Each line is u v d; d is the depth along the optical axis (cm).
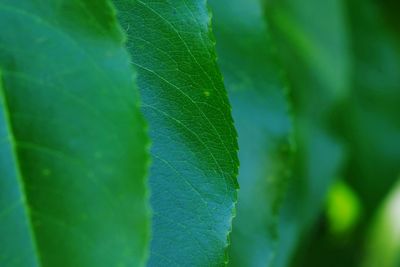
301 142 56
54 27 29
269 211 46
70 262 28
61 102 29
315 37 58
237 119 46
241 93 46
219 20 45
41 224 28
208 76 35
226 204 35
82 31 30
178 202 35
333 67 58
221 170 35
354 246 71
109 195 29
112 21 30
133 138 29
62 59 29
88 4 30
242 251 46
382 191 68
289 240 55
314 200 56
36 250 28
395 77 69
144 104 35
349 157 62
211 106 35
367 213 70
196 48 35
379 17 70
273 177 46
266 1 56
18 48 29
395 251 71
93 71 29
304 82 57
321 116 57
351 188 69
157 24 35
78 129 29
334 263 71
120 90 29
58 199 29
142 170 29
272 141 46
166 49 35
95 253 28
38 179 29
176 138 35
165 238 35
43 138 29
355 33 69
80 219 29
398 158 68
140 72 35
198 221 35
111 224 29
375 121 68
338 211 71
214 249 35
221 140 35
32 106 29
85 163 29
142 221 29
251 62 46
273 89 46
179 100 35
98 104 29
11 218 28
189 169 35
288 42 57
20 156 29
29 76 29
